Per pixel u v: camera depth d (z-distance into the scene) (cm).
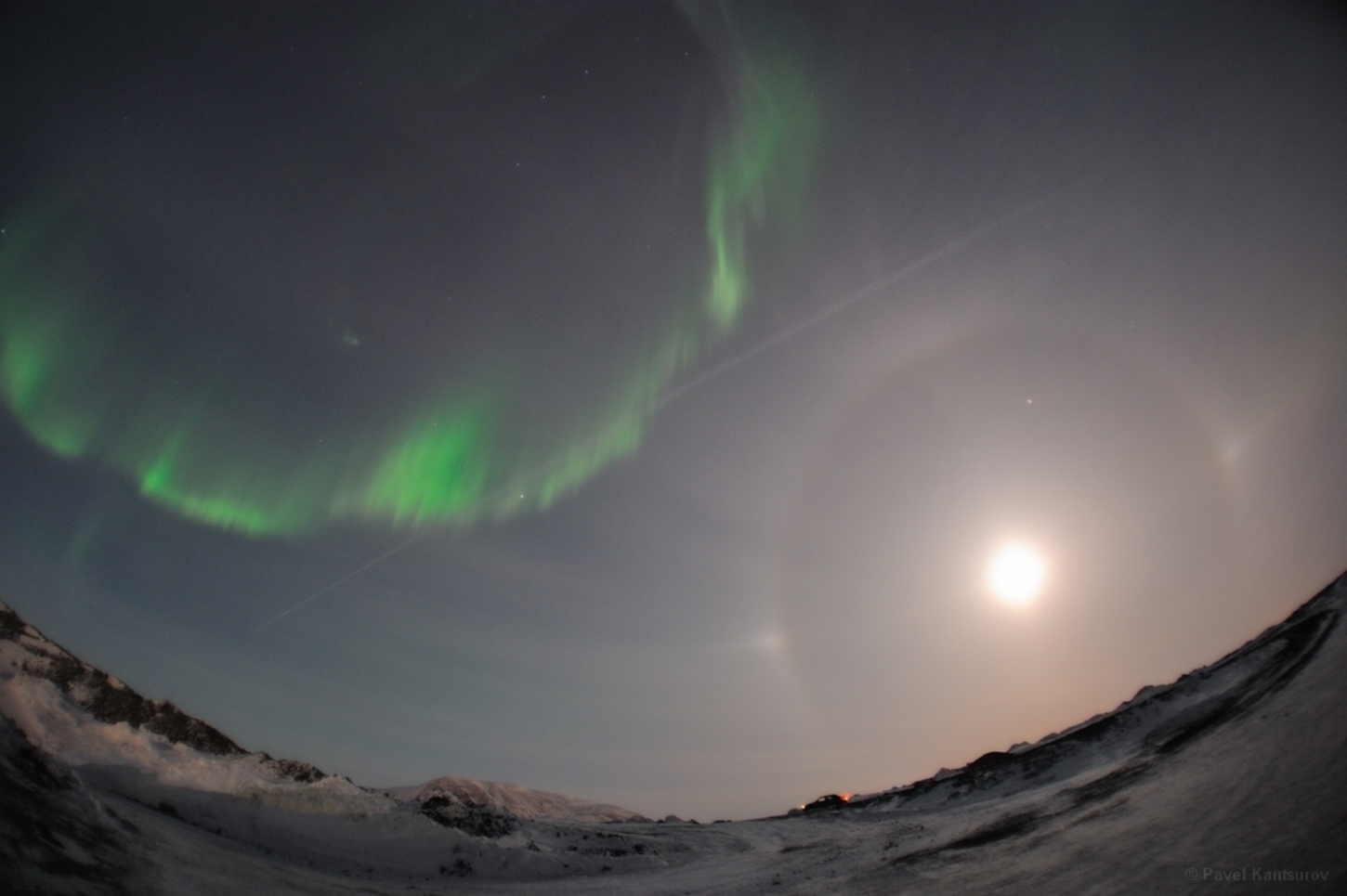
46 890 1054
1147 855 1391
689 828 5475
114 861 1312
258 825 2462
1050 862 1673
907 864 2277
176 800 2273
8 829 1120
